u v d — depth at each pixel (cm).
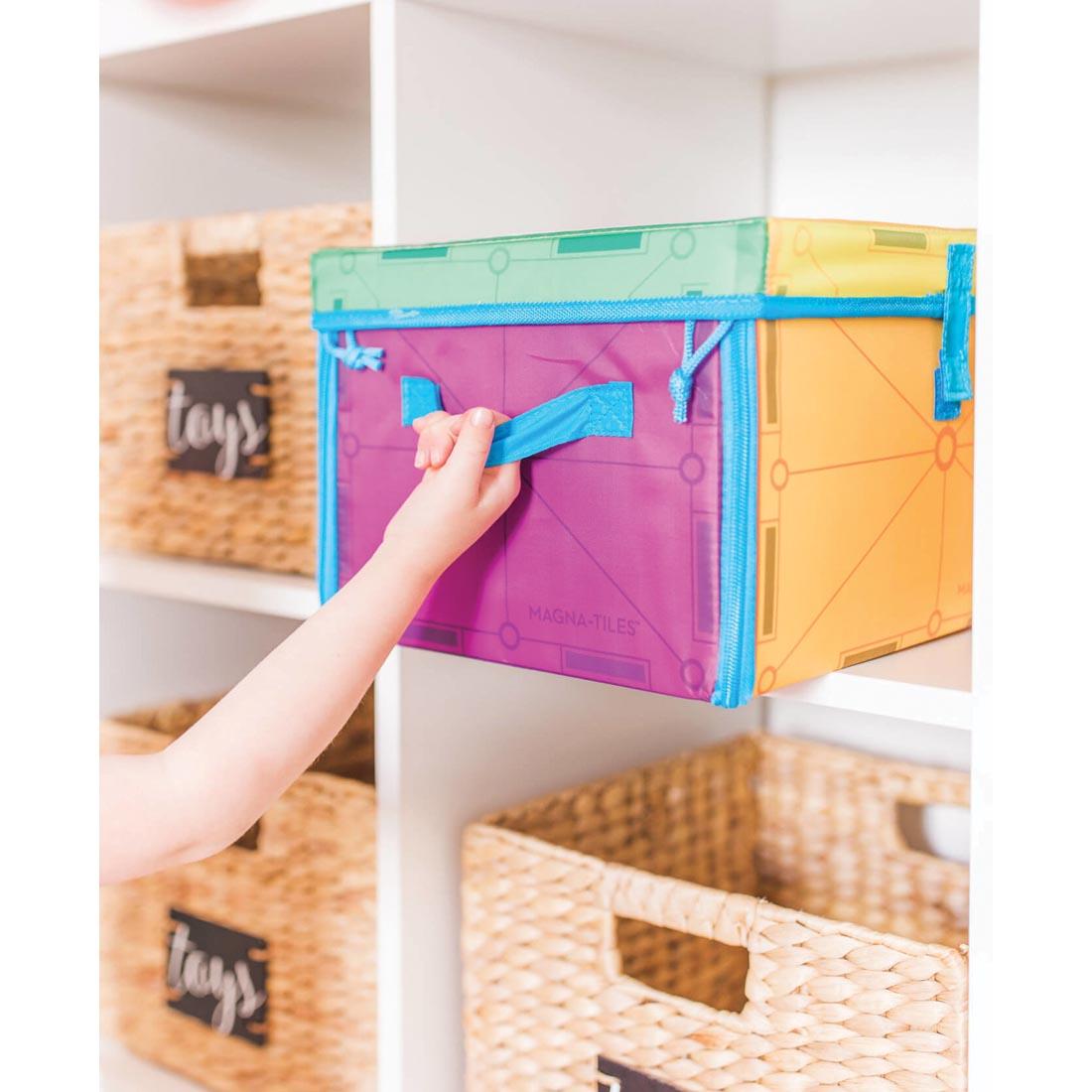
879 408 70
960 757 125
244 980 116
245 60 111
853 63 116
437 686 99
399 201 92
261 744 65
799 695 71
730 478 63
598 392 68
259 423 110
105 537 125
